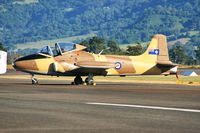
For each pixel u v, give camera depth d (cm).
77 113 4172
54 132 3209
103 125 3512
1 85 9181
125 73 10944
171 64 11081
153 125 3531
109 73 10712
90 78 10500
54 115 4028
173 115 4072
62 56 10256
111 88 8512
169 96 6359
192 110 4450
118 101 5397
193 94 6875
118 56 10919
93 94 6581
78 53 10456
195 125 3538
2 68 6769
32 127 3394
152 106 4806
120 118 3881
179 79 16050
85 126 3459
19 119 3772
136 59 11069
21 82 11531
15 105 4800
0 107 4597
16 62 10206
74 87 8694
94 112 4250
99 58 10631
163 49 11381
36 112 4219
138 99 5738
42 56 10194
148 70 11144
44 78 16412
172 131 3275
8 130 3266
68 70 10212
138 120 3778
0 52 6756
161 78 17238
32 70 10162
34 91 7138
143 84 11288
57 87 8569
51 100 5444
